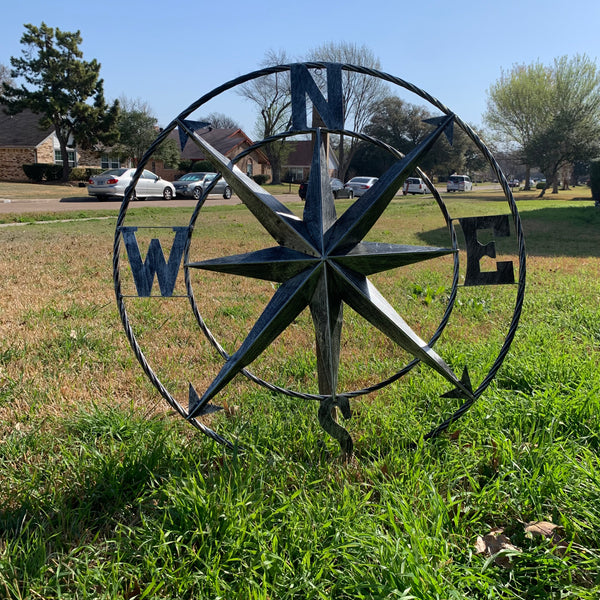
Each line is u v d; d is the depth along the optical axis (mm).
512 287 7145
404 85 2834
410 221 18828
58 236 13148
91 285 7371
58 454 3000
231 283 7738
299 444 3107
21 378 4000
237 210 23297
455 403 3553
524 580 2145
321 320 2693
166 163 46906
